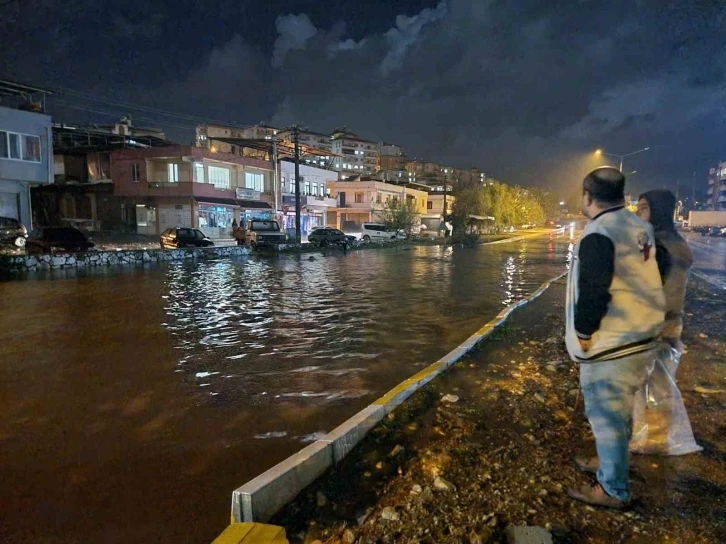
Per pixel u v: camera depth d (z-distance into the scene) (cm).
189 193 3566
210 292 1248
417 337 766
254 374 576
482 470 322
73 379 553
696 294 1158
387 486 307
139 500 310
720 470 318
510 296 1205
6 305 1033
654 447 341
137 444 390
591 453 344
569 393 474
